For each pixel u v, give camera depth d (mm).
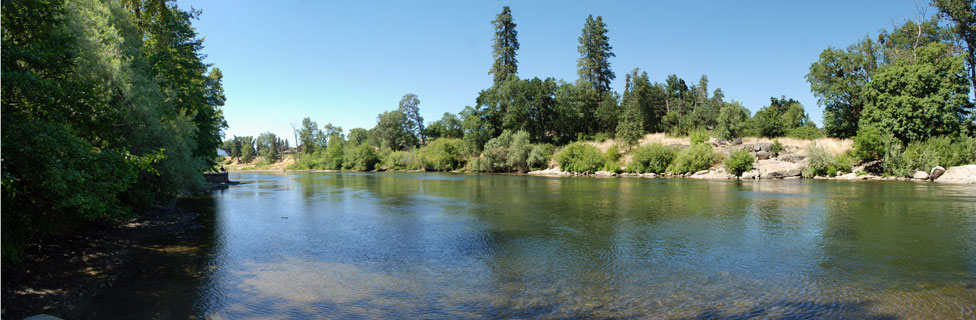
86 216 10000
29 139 7406
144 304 7613
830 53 52031
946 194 25781
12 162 7355
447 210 20859
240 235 14367
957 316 7043
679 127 70875
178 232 14781
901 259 10797
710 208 20828
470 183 42719
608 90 84812
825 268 10031
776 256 11242
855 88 50844
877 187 31609
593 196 27438
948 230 14484
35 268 9125
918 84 42156
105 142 12648
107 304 7566
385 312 7371
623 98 86750
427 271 9977
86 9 14047
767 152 48875
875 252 11547
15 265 8914
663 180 43906
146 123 15648
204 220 17656
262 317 7102
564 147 67750
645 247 12422
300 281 9156
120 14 18125
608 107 72500
